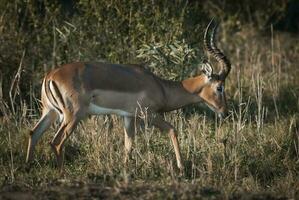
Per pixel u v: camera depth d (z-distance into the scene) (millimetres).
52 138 27016
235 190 23141
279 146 27875
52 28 33812
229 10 46094
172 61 31156
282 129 29625
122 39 32938
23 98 31312
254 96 33188
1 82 30562
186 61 31312
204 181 23531
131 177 23875
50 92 24703
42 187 22469
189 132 26969
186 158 25969
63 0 40125
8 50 32531
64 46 33062
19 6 33906
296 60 42188
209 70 27125
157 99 26359
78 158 26062
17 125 28031
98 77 25031
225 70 27453
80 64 25062
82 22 33344
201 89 27328
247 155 26719
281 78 38656
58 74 24594
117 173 23969
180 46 30938
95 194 21828
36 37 33688
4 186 22484
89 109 25094
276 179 25438
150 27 32438
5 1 33781
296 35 46844
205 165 25438
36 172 24438
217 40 43094
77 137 27516
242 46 43125
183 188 22234
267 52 41625
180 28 32406
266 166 26266
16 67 31953
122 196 21703
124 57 32594
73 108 24594
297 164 26953
